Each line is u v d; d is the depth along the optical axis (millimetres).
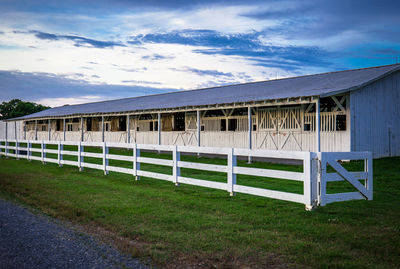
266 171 7867
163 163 10859
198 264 4457
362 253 4754
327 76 21797
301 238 5426
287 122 18484
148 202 8172
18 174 13711
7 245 5168
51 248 5039
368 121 16719
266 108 19516
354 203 7898
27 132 44188
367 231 5730
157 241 5352
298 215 6824
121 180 11961
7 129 44656
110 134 30891
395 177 12016
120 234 5734
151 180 11945
